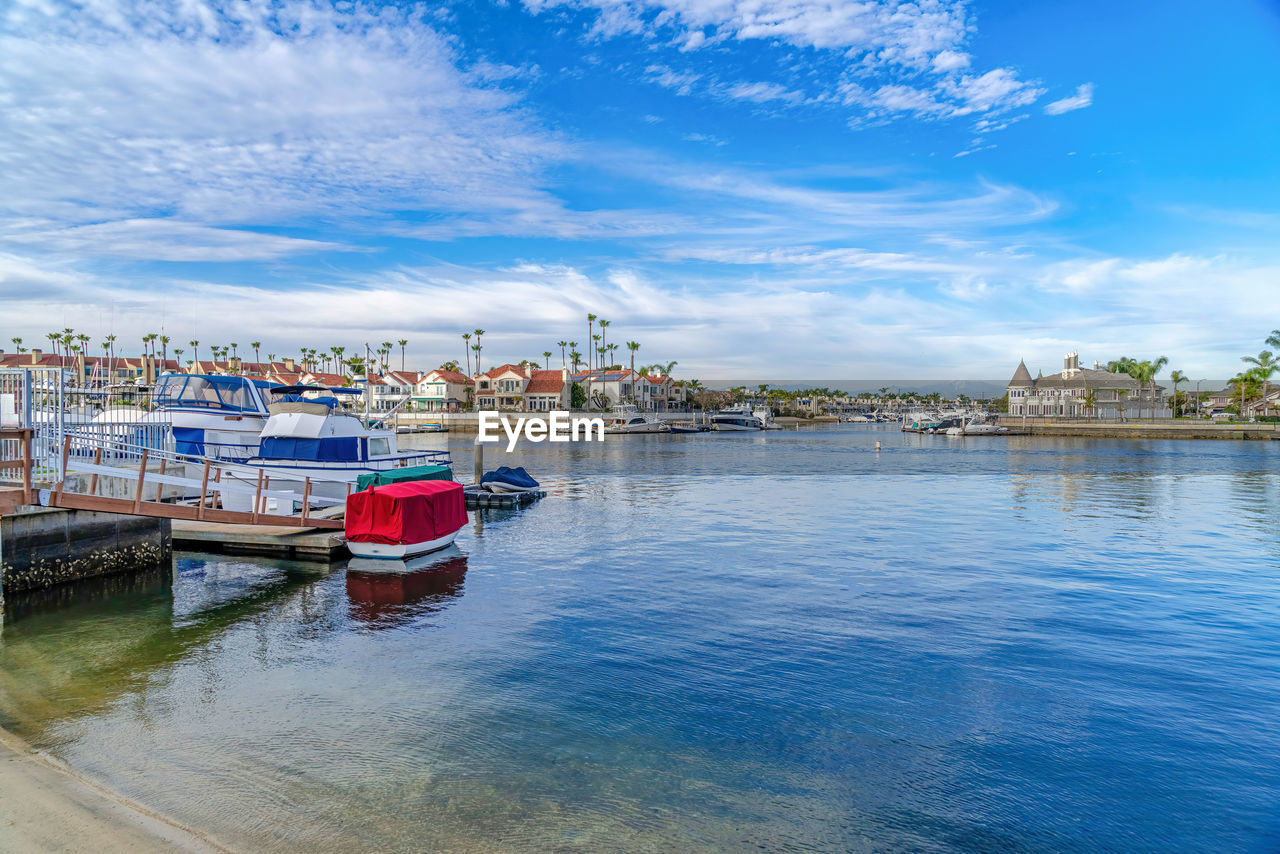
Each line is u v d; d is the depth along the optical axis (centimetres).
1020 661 1400
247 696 1210
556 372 14838
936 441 11481
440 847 784
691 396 19688
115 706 1161
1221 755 1025
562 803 881
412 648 1473
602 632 1583
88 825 788
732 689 1253
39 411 1873
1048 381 15212
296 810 851
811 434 14625
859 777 955
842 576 2128
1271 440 10956
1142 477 5403
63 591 1830
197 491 2467
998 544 2659
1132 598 1867
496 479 3947
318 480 2473
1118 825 855
